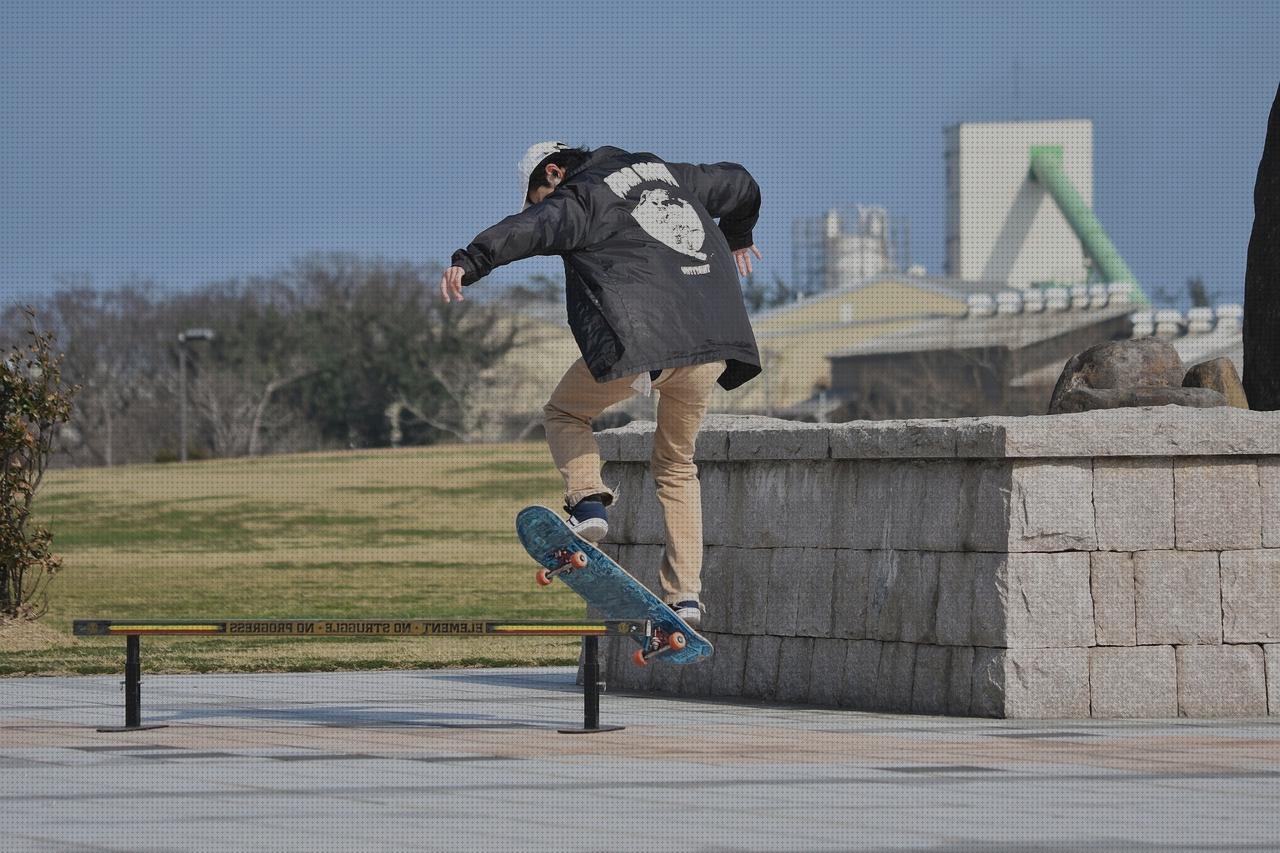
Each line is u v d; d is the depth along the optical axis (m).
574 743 17.94
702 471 24.98
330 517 88.44
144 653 32.09
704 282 17.33
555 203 17.00
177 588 51.47
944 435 21.05
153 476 111.62
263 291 163.50
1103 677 20.58
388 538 78.56
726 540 24.39
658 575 24.81
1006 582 20.36
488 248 16.52
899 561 21.80
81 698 23.92
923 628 21.36
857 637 22.30
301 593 49.88
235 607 44.59
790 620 23.25
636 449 25.50
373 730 19.39
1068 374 25.94
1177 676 20.81
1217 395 24.31
